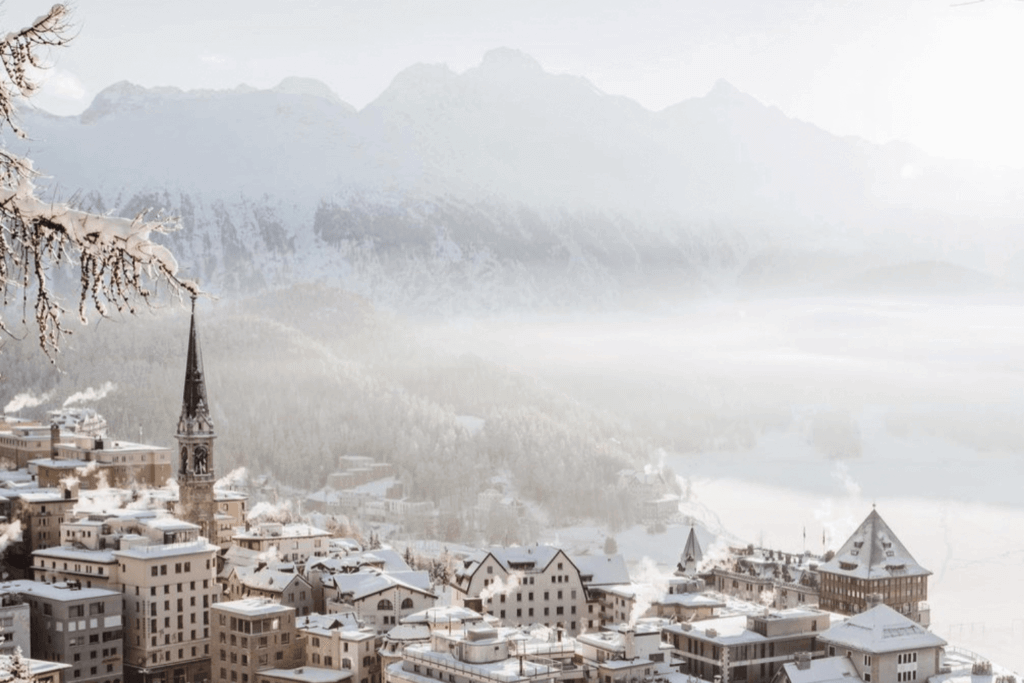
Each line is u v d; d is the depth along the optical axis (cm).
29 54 2227
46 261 2384
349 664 18212
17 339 2358
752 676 19200
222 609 19050
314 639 18788
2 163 2342
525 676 15000
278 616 18900
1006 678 16862
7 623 17938
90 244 2397
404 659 16512
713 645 19138
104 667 19000
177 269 2447
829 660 17850
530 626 19075
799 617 19738
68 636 18562
